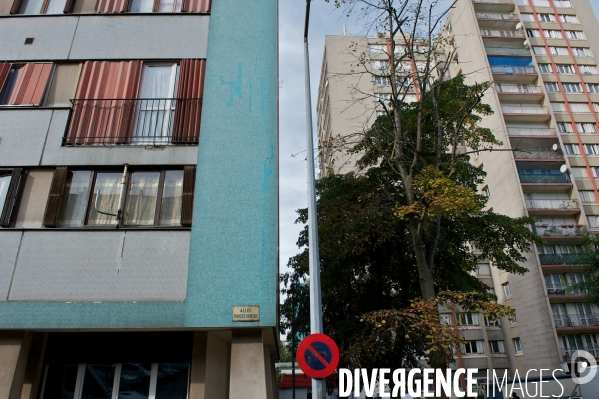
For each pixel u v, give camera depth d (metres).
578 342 28.02
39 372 7.29
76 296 7.07
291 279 17.72
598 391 15.91
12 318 6.87
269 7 9.98
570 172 32.31
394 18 11.44
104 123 8.69
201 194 7.88
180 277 7.24
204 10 10.10
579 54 38.47
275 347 9.74
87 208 7.91
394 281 15.66
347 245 13.26
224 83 8.98
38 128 8.55
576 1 41.25
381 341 9.91
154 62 9.48
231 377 6.64
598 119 35.28
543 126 35.03
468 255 15.80
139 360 7.53
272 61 9.29
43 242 7.47
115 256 7.38
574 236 30.27
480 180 15.95
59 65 9.41
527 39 38.19
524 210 30.84
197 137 8.53
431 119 13.47
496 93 35.28
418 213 9.65
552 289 29.30
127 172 8.22
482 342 32.34
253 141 8.40
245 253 7.39
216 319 6.89
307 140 8.03
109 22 9.84
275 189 7.97
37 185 8.12
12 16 9.88
